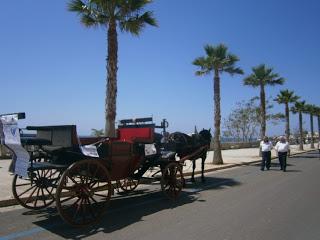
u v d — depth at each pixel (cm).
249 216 932
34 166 862
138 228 820
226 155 3603
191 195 1230
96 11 1805
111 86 1705
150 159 1116
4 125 891
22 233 778
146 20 1816
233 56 2536
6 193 1107
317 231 800
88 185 870
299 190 1352
